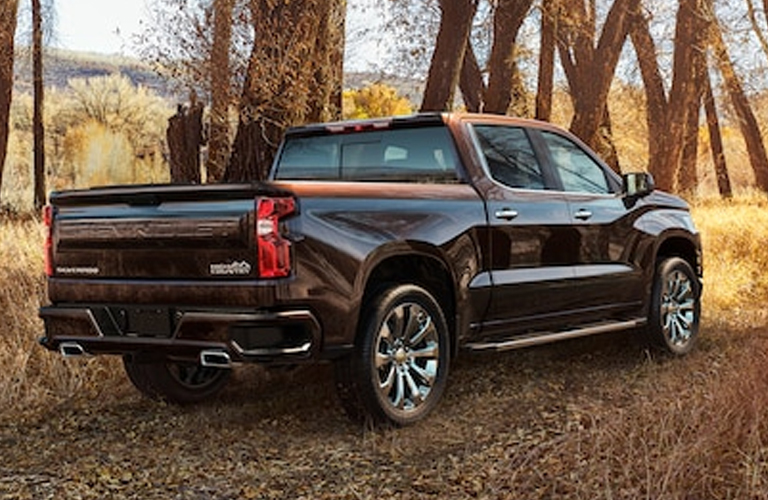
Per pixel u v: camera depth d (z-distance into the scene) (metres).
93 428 5.98
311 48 10.68
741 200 27.02
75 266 5.71
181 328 5.21
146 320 5.41
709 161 45.66
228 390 6.85
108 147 24.44
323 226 5.24
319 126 6.98
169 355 5.37
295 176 7.08
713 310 10.14
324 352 5.24
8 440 5.78
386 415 5.59
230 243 5.10
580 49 22.44
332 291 5.23
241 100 10.68
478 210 6.24
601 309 7.30
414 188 5.92
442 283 6.12
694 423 4.59
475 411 6.16
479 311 6.24
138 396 6.70
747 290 11.48
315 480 4.89
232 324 5.04
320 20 10.93
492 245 6.31
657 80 26.55
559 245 6.86
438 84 12.97
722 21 24.16
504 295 6.37
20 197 23.70
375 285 5.79
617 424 4.76
